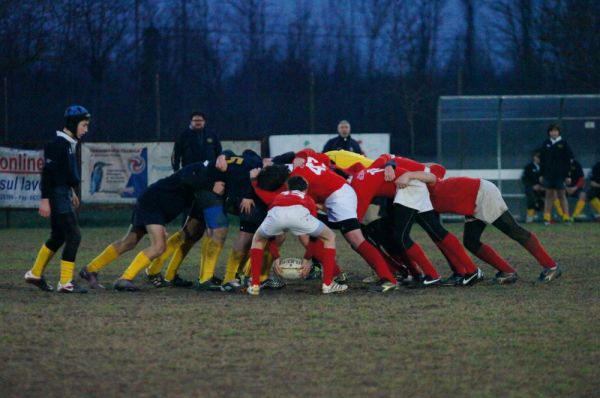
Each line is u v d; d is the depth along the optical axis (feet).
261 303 60.39
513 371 41.39
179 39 192.65
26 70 175.63
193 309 57.62
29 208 131.44
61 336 48.88
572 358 43.88
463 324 52.19
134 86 186.60
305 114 172.35
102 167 132.26
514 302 60.23
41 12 176.04
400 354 44.65
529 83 187.21
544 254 70.44
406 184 66.95
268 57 197.06
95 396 37.63
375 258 65.92
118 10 187.21
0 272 78.69
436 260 87.61
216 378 40.22
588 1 184.24
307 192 65.98
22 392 38.14
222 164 64.85
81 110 64.18
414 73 193.98
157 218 66.18
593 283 69.82
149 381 39.78
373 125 179.42
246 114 174.09
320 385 39.09
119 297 63.26
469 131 139.54
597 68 178.70
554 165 129.59
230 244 106.52
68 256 64.90
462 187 68.28
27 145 130.72
